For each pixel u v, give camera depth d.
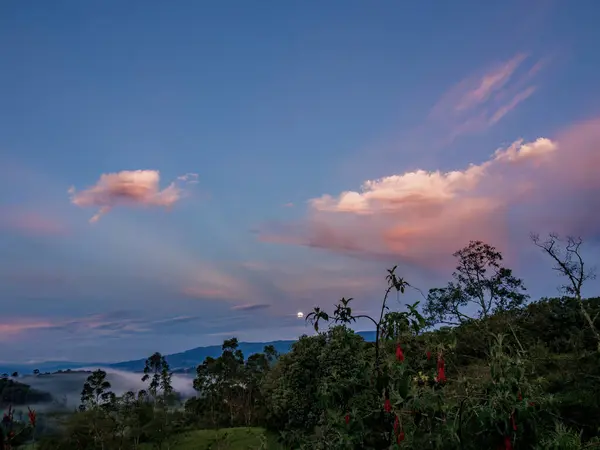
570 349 12.00
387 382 4.41
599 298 13.76
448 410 4.24
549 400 4.53
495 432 3.84
